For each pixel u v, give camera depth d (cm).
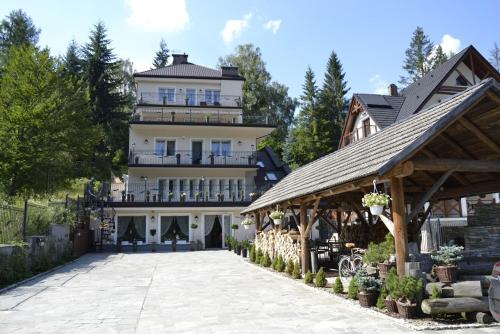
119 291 1113
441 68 2730
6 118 2306
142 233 3048
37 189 2403
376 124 2661
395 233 768
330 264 1485
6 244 1342
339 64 5425
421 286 716
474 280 747
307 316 777
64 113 2536
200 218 3138
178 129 3438
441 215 2261
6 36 4881
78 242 2384
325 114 4925
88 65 4712
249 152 3519
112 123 4569
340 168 1089
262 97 5781
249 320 759
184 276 1427
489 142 846
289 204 1449
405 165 753
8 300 986
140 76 3653
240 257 2233
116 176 4369
